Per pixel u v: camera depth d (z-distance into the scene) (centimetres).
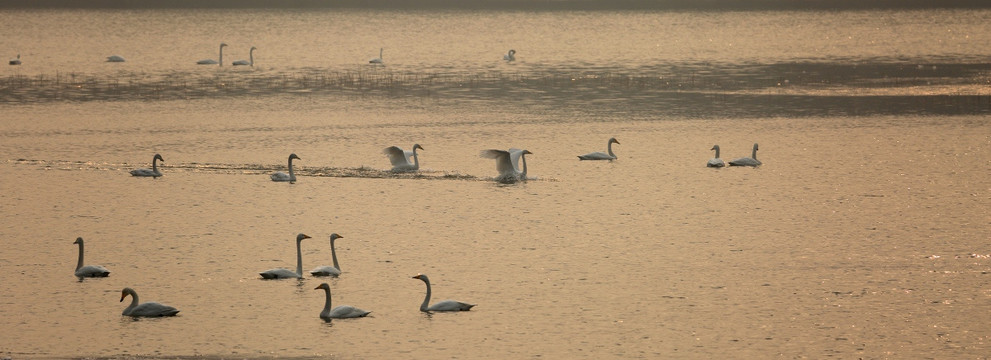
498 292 3297
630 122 6675
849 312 3098
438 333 2936
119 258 3666
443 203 4519
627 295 3266
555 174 5144
